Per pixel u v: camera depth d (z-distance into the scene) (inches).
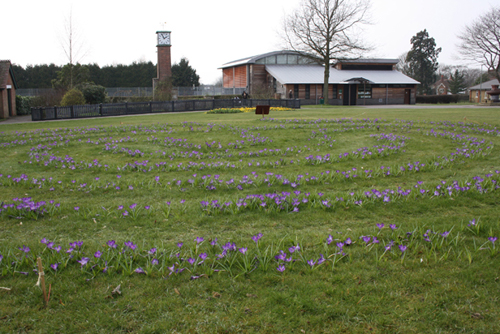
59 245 165.0
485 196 237.3
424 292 129.1
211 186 270.4
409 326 113.0
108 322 117.9
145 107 1099.3
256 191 265.4
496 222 187.6
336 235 180.4
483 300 123.1
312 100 1785.2
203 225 200.4
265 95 1643.7
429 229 175.5
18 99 1268.5
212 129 599.2
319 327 114.2
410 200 232.1
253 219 207.3
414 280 135.9
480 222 183.0
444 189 249.0
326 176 297.9
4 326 116.6
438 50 3080.7
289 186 275.9
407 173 313.4
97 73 2172.7
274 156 403.5
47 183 301.1
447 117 749.3
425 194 239.9
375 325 114.3
